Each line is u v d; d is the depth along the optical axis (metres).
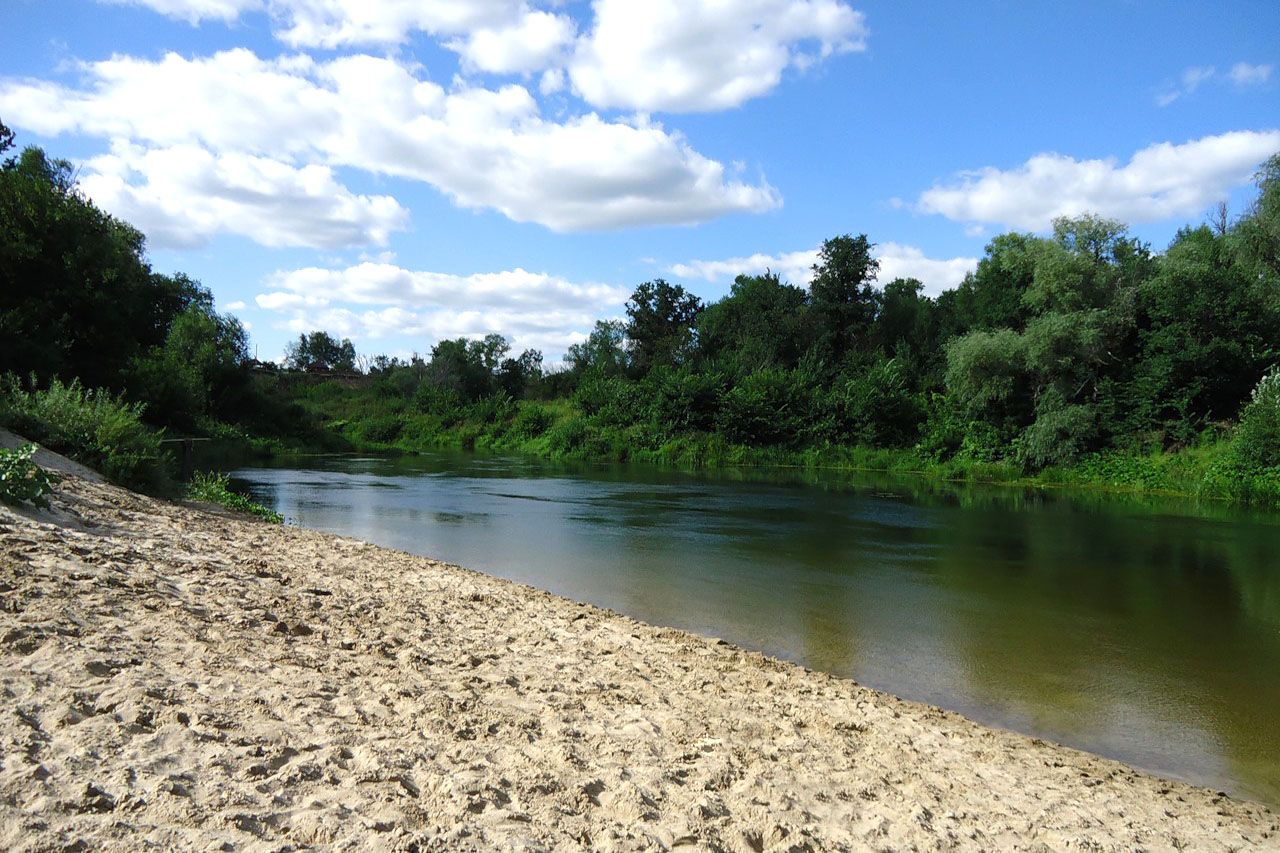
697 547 15.62
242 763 3.47
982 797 4.86
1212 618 10.86
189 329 50.06
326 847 2.86
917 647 9.27
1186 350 32.41
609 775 4.21
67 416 15.13
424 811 3.32
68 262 26.77
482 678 5.80
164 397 36.31
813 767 4.94
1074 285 37.31
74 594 5.46
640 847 3.42
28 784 2.89
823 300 56.81
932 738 6.03
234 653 5.12
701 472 37.44
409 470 35.31
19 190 26.31
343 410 68.88
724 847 3.60
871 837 4.00
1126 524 20.42
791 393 46.72
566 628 8.32
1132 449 32.81
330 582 8.48
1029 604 11.49
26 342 23.44
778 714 6.11
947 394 43.78
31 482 7.96
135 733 3.56
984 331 40.38
